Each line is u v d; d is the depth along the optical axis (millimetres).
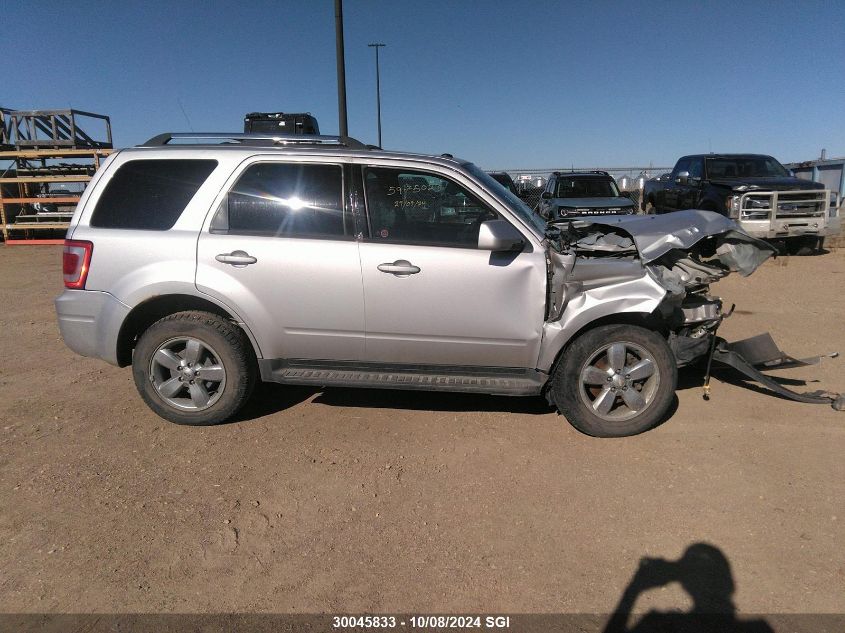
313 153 4195
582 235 4871
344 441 4191
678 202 14523
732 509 3332
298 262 4086
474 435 4254
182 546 3070
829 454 3898
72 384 5340
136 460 3939
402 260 4031
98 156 16391
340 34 11477
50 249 15867
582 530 3178
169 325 4223
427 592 2742
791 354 5941
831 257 12219
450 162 4230
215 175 4215
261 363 4270
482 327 4070
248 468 3840
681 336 4410
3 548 3041
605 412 4105
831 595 2674
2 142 17234
